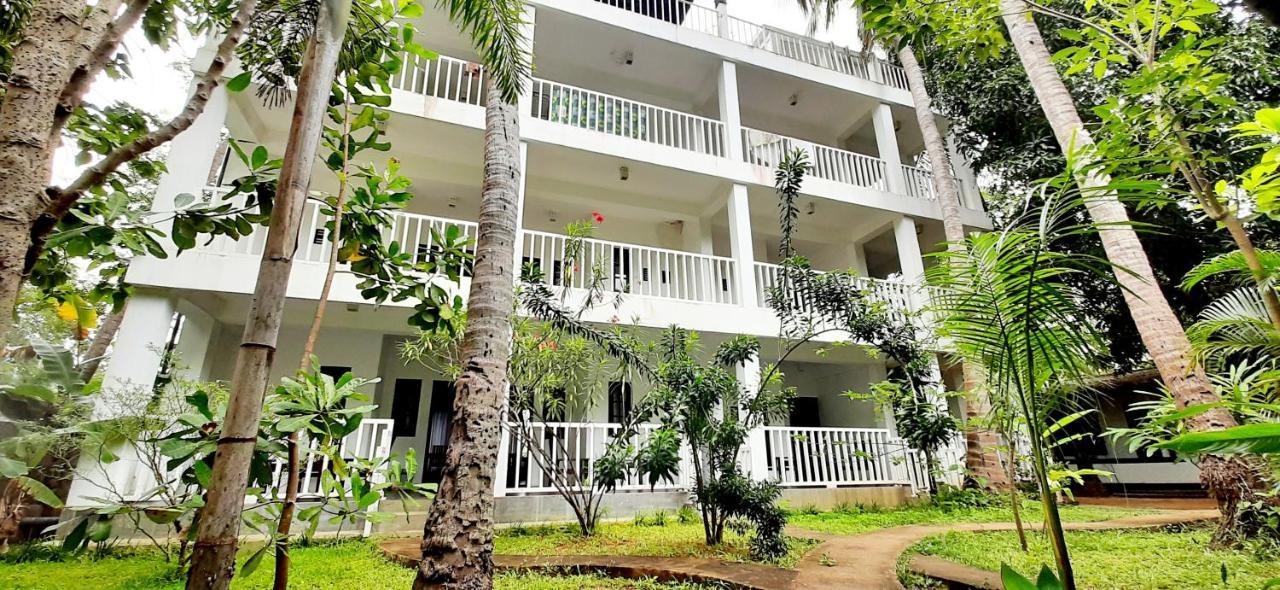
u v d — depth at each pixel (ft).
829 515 22.12
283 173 5.06
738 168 28.63
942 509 22.21
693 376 14.80
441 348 20.58
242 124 22.50
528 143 24.99
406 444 26.76
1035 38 20.77
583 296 22.63
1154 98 10.21
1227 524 13.52
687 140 28.91
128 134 9.52
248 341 4.65
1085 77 26.61
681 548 14.57
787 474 24.88
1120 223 6.47
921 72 35.55
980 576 11.40
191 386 15.12
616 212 31.63
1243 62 22.57
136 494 15.79
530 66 11.63
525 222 31.27
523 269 18.28
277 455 7.32
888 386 22.36
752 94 34.86
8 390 6.17
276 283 4.85
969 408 23.59
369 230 9.89
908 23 13.99
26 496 15.37
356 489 7.64
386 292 10.62
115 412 13.73
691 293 31.45
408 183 10.52
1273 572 11.19
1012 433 14.39
